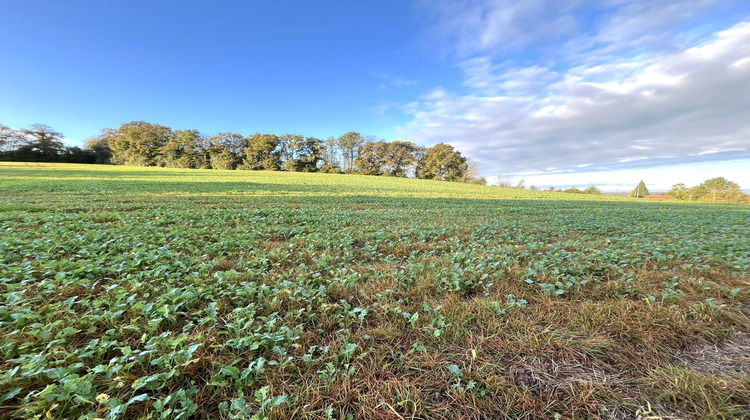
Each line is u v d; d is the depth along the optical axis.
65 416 1.45
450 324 2.30
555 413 1.58
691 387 1.71
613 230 7.89
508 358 2.00
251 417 1.42
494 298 2.86
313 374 1.82
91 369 1.63
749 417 1.56
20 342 1.91
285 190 19.75
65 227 5.46
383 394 1.69
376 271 3.54
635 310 2.60
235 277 3.22
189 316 2.42
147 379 1.54
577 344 2.12
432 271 3.59
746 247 5.24
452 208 13.12
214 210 8.98
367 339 2.18
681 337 2.23
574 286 3.15
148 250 4.22
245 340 1.98
